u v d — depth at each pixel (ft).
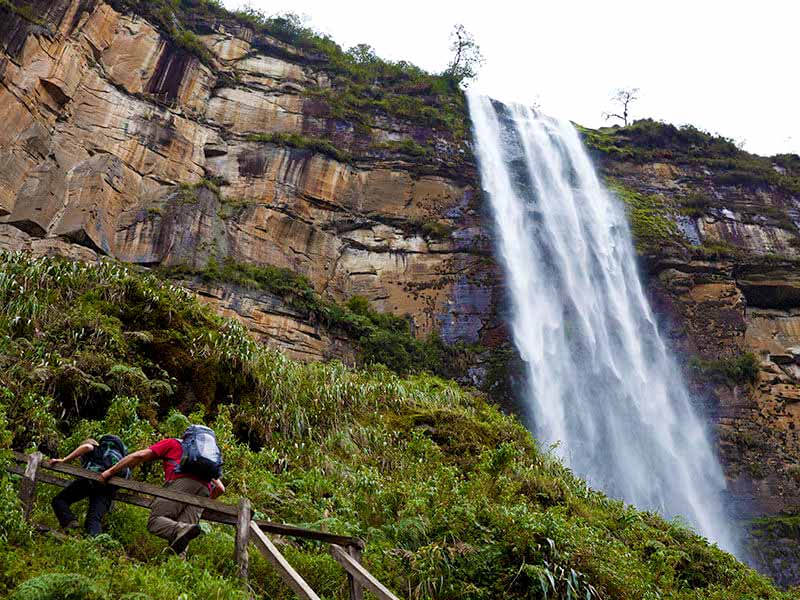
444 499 30.25
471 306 98.02
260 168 98.78
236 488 29.12
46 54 81.76
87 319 36.96
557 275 108.88
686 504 93.15
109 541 18.56
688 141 141.90
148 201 81.92
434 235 104.73
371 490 31.94
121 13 96.07
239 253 85.61
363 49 131.54
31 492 19.20
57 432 28.22
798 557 86.02
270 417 39.11
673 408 101.96
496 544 26.78
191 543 20.72
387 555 25.54
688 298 113.70
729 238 123.65
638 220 122.21
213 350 40.22
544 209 117.70
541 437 88.74
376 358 81.61
